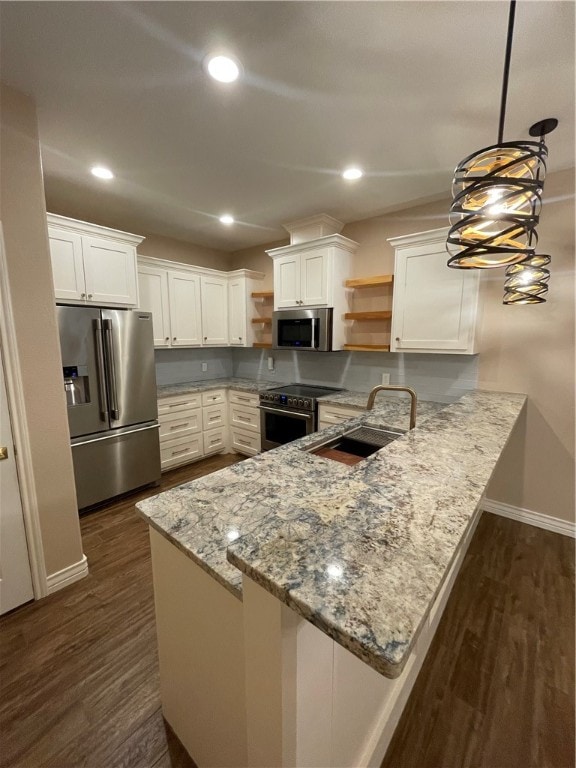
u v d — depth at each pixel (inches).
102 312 105.3
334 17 48.0
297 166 89.7
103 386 107.6
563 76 58.5
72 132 74.8
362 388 137.9
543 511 102.4
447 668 59.1
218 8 46.8
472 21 48.4
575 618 69.1
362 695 41.3
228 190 104.8
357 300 134.2
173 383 162.9
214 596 36.9
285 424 136.9
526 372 100.9
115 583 78.7
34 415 70.1
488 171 40.4
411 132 75.4
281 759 27.8
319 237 128.3
